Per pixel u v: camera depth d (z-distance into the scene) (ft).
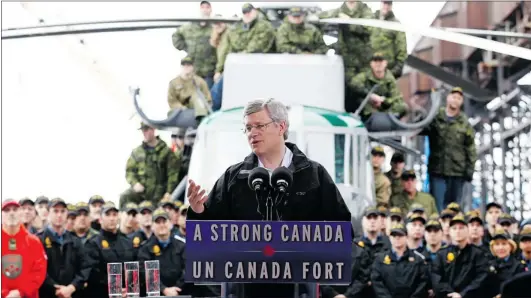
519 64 139.85
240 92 131.54
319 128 127.03
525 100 139.03
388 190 137.18
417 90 145.18
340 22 140.77
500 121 140.26
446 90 143.13
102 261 117.80
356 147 127.95
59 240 117.70
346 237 58.39
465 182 142.31
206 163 127.13
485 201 140.77
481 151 142.41
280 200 60.03
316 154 126.52
